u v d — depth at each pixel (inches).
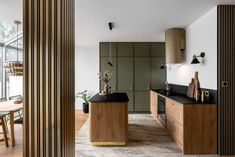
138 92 260.2
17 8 128.9
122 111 146.1
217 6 126.3
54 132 73.2
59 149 73.2
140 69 259.6
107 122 145.9
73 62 92.4
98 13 139.4
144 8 129.4
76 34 210.8
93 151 136.6
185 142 129.0
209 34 138.2
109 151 136.3
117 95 181.0
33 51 72.9
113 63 258.2
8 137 164.4
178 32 183.6
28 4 73.1
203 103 130.3
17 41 222.5
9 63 150.1
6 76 222.4
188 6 127.0
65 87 79.3
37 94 72.8
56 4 73.5
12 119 146.1
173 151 134.8
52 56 73.2
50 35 73.3
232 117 127.7
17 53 234.8
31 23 73.0
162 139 159.6
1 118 144.5
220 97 127.3
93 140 145.4
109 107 145.9
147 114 255.0
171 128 160.2
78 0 115.3
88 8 129.1
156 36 223.6
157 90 239.0
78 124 208.7
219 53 126.6
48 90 73.0
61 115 74.2
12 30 206.7
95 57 285.7
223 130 127.6
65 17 79.5
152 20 157.8
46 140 72.9
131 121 218.1
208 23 139.3
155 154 130.1
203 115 129.3
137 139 160.2
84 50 285.4
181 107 132.7
